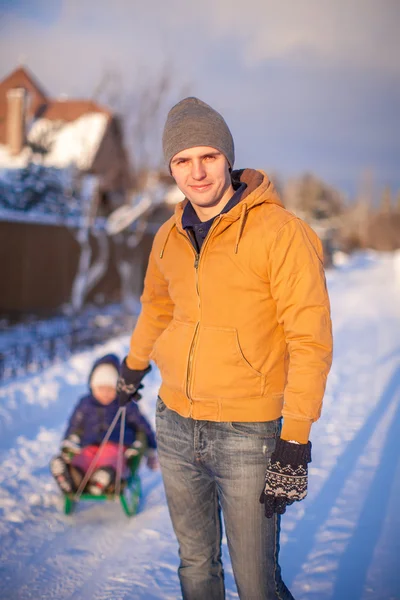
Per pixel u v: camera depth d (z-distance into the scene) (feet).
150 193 61.72
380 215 318.24
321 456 15.78
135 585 9.87
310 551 10.72
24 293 57.72
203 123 6.35
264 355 6.45
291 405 5.94
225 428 6.41
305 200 181.27
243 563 6.52
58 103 78.07
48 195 58.13
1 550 11.18
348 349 33.19
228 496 6.49
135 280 68.44
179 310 6.88
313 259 6.22
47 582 10.05
